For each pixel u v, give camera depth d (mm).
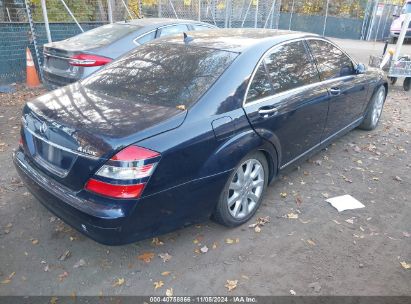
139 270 2832
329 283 2744
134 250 3039
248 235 3244
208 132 2750
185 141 2596
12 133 5496
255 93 3205
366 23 22250
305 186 4105
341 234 3299
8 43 8422
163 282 2723
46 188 2701
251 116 3092
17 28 8477
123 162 2348
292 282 2744
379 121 6418
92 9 9812
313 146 4215
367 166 4656
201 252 3027
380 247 3146
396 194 4012
